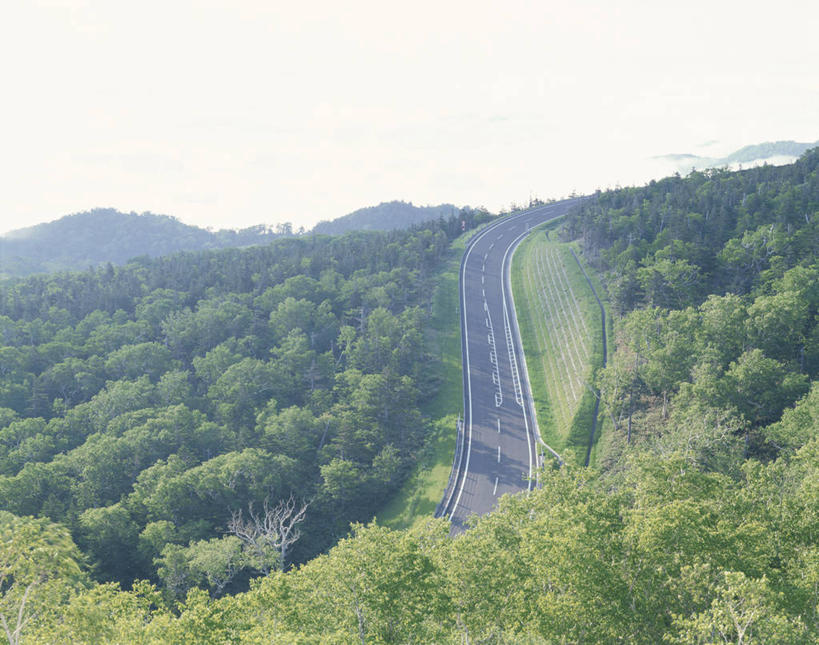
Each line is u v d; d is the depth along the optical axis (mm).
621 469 92312
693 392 90125
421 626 47281
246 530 92312
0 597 35031
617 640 44594
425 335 161875
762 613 34594
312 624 46938
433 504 103312
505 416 127500
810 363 100688
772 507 49688
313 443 121562
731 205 165500
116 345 172125
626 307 136375
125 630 41000
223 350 150000
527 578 47844
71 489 107375
